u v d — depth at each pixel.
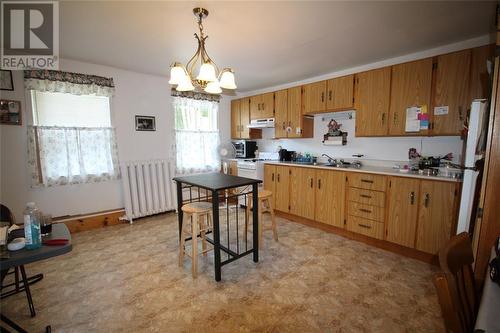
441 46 2.68
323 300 1.86
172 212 4.11
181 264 2.37
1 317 1.41
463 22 2.14
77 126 3.21
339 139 3.63
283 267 2.33
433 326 1.60
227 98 5.02
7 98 2.75
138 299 1.87
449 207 2.25
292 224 3.56
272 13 1.98
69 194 3.22
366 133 3.07
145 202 3.74
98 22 2.13
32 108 2.89
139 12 1.97
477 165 1.82
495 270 0.91
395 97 2.80
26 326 1.60
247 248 2.71
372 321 1.64
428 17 2.05
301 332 1.55
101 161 3.41
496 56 1.34
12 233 1.34
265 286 2.03
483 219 1.40
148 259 2.51
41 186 2.99
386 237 2.68
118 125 3.55
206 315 1.70
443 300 0.77
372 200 2.78
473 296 1.01
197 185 2.18
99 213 3.44
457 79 2.38
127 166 3.56
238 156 4.84
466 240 1.02
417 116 2.65
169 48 2.73
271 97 4.23
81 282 2.10
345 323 1.63
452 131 2.43
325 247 2.78
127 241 2.95
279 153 4.33
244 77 3.94
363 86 3.07
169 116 4.08
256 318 1.67
